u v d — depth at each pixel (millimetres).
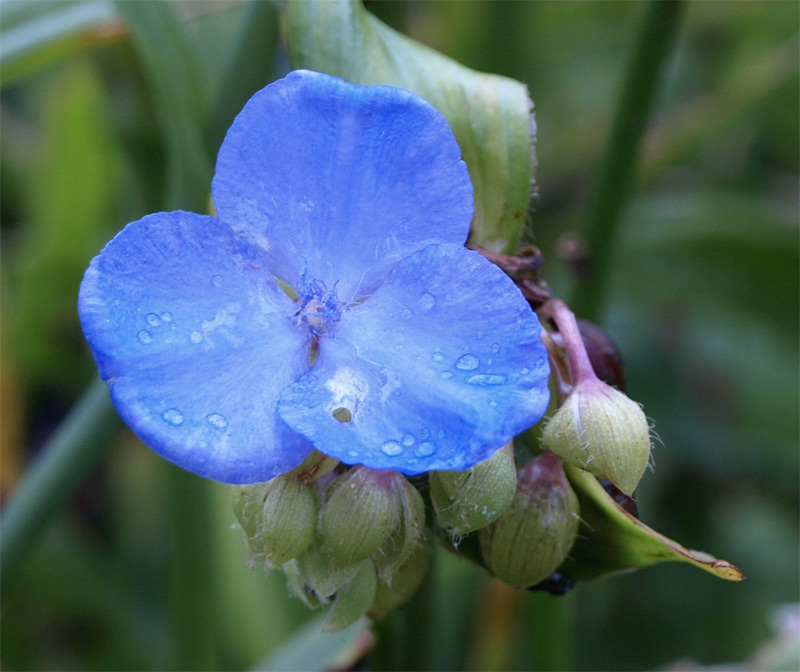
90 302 112
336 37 133
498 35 201
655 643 217
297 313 121
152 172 186
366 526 118
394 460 111
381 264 122
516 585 126
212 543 173
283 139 120
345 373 119
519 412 111
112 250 114
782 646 169
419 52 135
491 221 134
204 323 117
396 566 120
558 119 276
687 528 228
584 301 169
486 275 116
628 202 165
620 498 130
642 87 158
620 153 162
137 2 150
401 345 118
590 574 133
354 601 122
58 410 270
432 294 118
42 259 238
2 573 154
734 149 275
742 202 240
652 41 156
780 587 217
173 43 153
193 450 113
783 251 224
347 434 114
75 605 215
